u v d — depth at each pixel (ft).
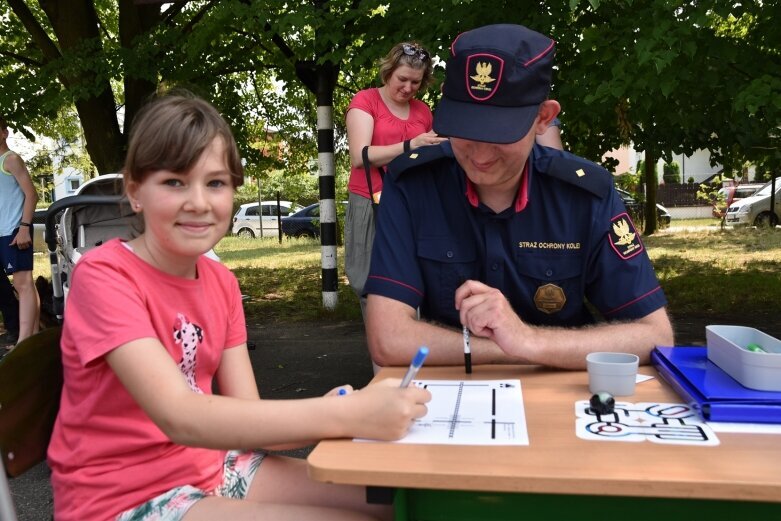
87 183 14.35
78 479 5.25
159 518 5.04
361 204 12.84
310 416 4.60
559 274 7.08
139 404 4.99
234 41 29.55
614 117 22.31
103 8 38.91
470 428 4.71
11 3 29.91
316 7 21.52
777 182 62.03
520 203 6.94
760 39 18.75
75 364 5.26
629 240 6.98
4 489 4.86
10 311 19.48
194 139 5.30
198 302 5.81
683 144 25.58
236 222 75.77
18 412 5.32
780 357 4.90
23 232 17.63
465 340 6.34
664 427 4.62
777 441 4.33
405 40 19.07
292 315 25.50
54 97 26.53
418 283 7.14
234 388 6.36
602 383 5.41
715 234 56.70
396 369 6.50
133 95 28.50
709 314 23.86
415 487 4.00
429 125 13.30
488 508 4.19
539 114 6.63
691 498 3.83
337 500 5.64
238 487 5.81
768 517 3.94
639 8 17.10
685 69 16.58
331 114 24.84
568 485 3.82
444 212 7.17
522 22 18.43
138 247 5.69
